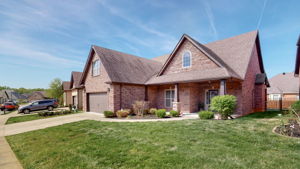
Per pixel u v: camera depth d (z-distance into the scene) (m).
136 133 6.72
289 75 29.47
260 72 17.22
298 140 5.14
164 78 14.62
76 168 3.73
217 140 5.37
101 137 6.32
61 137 6.65
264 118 9.83
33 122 11.59
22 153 4.97
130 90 14.55
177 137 5.87
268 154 4.09
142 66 18.16
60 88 34.41
